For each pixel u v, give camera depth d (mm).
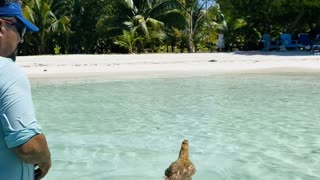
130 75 18141
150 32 36500
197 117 8570
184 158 4379
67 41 38500
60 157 5637
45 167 2252
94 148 6117
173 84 14898
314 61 22672
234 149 5992
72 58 26328
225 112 9109
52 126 7797
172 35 38781
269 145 6203
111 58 26297
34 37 36781
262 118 8359
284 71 18938
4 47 2156
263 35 36344
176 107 9867
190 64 22250
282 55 26969
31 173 2248
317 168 5074
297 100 10781
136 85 14742
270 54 28234
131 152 5875
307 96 11492
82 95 12297
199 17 40625
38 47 37438
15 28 2180
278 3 31875
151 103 10562
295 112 9000
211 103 10445
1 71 1984
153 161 5434
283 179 4688
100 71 19594
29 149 2043
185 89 13461
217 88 13602
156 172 4984
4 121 1999
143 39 36312
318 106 9766
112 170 5066
